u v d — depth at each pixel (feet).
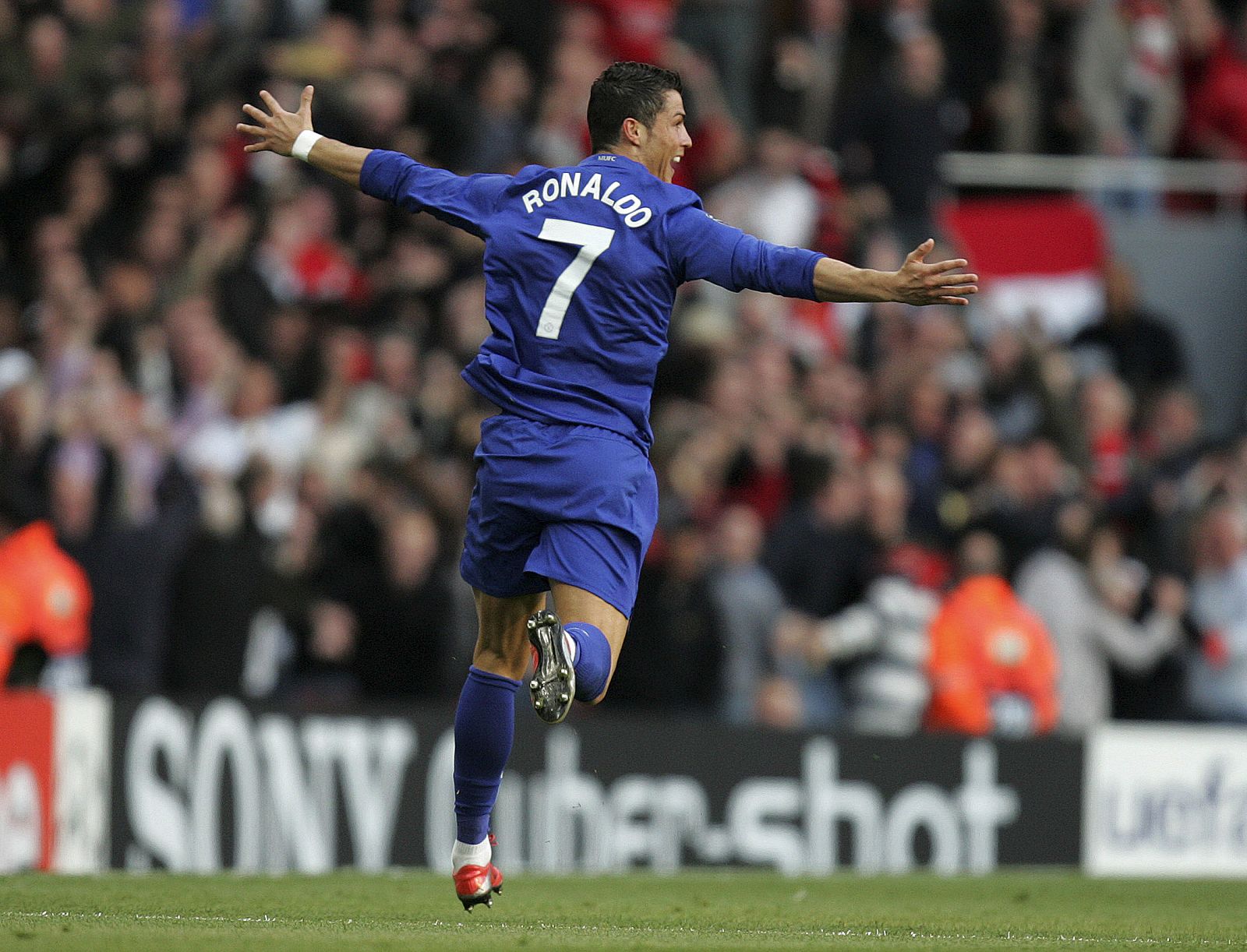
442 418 134.92
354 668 118.01
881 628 121.39
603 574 50.72
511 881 85.66
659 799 106.32
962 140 171.94
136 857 93.20
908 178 161.27
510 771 102.73
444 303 144.25
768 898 76.02
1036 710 117.91
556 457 50.85
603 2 162.30
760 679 121.80
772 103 165.37
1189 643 134.21
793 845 108.88
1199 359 170.40
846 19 168.55
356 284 145.07
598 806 104.78
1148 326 161.27
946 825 111.55
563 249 51.44
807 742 109.70
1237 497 135.64
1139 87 174.50
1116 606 129.70
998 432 149.48
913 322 153.38
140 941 46.09
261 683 116.67
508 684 54.54
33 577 103.91
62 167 149.69
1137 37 174.29
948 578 132.77
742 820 107.96
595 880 88.02
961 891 84.23
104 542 113.91
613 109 53.06
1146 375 160.66
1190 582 136.15
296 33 158.20
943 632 117.19
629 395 51.78
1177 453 150.71
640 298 51.24
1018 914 69.67
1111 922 65.92
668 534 125.90
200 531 115.65
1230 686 132.77
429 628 117.80
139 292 138.10
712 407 135.33
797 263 49.60
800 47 165.68
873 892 82.58
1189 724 132.77
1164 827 114.83
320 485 121.08
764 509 132.67
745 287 50.62
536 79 160.97
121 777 92.99
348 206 149.18
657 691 118.83
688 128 157.48
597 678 48.83
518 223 52.21
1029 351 150.71
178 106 151.74
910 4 168.55
